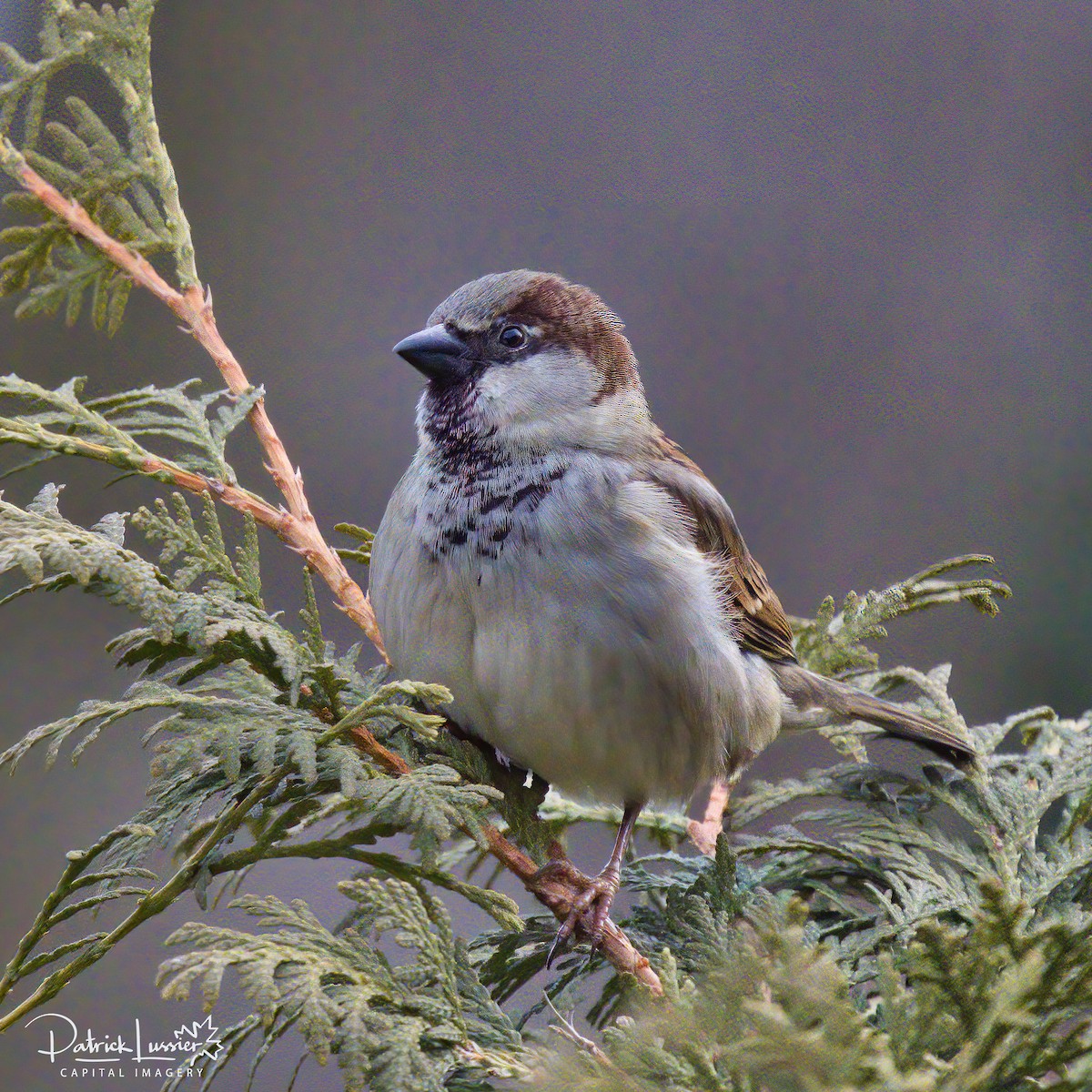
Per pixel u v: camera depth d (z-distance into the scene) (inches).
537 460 239.6
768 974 132.6
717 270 538.6
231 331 530.6
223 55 551.8
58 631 451.8
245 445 508.7
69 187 220.1
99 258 224.1
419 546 233.1
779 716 267.9
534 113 556.1
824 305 531.2
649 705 228.8
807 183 542.3
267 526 219.8
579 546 227.3
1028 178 533.6
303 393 528.7
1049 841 211.3
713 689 238.8
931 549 498.3
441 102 560.1
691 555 237.9
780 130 547.5
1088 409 506.0
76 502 466.0
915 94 543.5
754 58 551.5
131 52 222.5
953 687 447.5
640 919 197.5
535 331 251.6
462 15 561.6
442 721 164.1
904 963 160.4
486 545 228.4
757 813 241.0
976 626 456.1
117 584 165.2
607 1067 139.6
